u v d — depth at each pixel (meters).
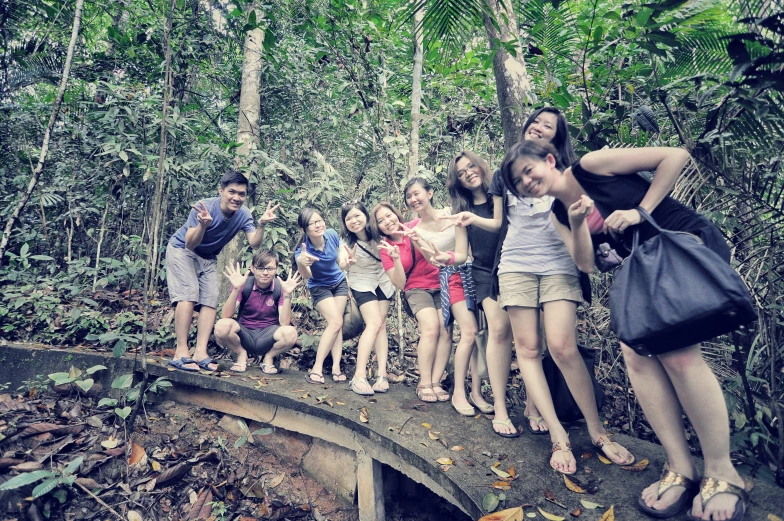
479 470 2.28
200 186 4.98
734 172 2.34
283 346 3.60
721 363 2.53
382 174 5.55
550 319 2.26
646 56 3.26
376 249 3.44
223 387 3.27
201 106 5.37
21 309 4.18
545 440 2.54
